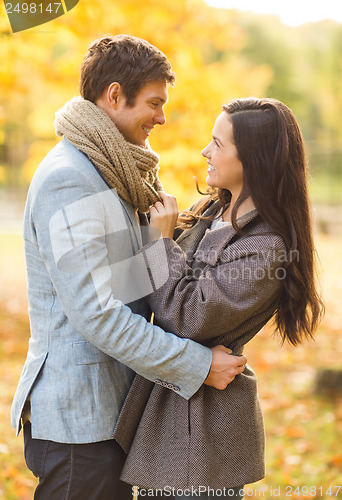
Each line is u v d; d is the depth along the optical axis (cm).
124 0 505
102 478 220
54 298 219
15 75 555
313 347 745
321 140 2264
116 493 231
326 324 842
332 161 1761
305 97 2448
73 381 214
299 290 229
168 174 528
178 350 212
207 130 533
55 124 227
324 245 1404
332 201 1639
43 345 219
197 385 218
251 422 235
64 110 226
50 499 219
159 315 220
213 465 226
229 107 226
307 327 235
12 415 229
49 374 217
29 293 225
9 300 996
